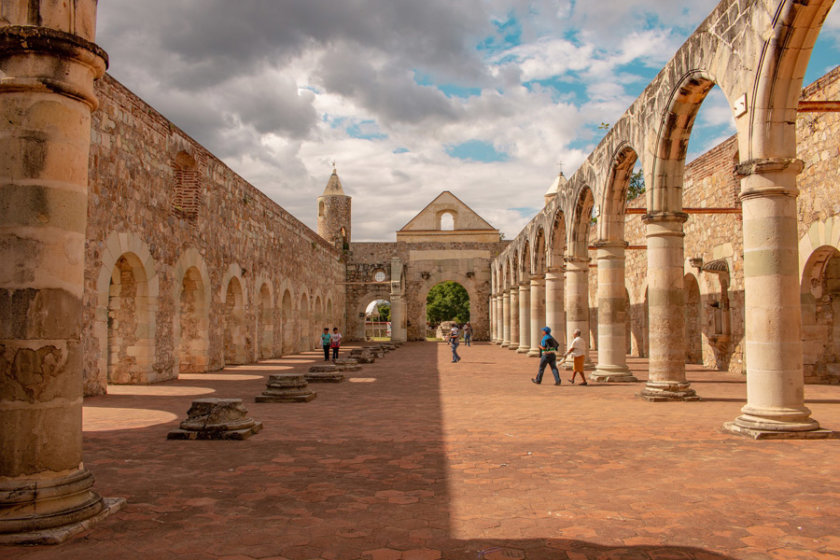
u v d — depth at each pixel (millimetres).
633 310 26203
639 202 25281
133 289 14906
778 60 7762
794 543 4105
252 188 23422
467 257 48594
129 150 13914
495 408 10648
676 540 4164
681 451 6969
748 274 8156
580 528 4410
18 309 4145
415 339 48281
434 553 3953
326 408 10727
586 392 13078
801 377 7922
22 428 4172
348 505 4969
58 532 4133
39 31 4234
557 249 22500
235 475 5926
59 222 4305
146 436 7934
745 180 8156
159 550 4000
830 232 12820
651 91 11789
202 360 18531
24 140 4234
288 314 29625
